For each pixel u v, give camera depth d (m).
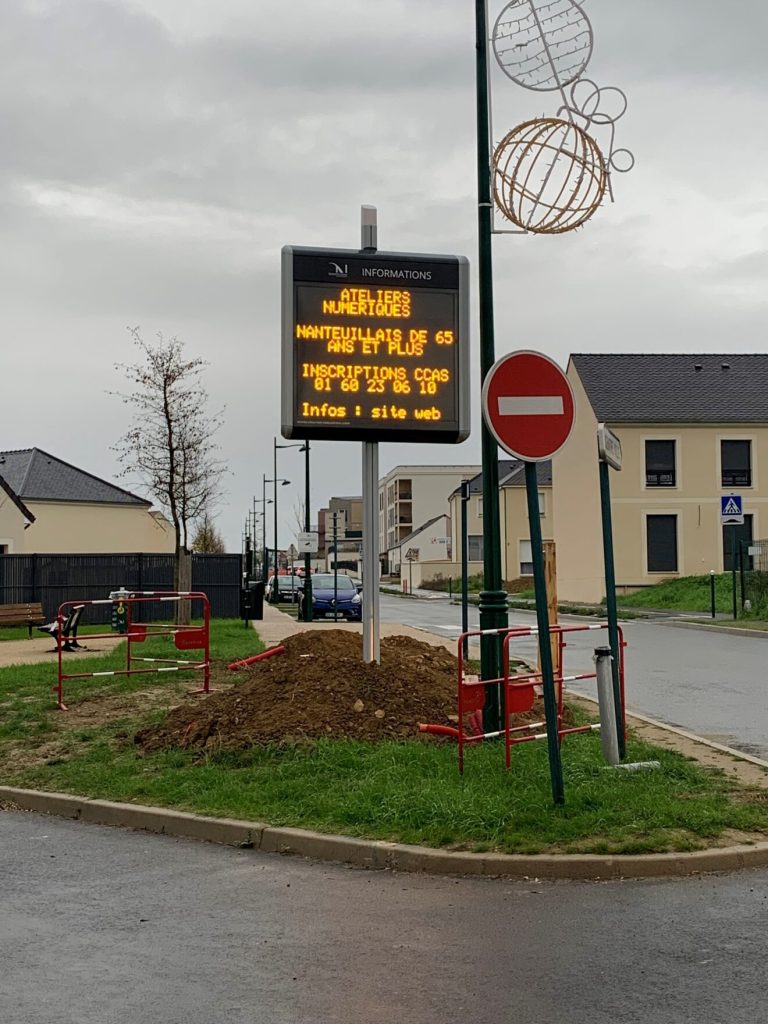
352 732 9.20
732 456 44.62
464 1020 4.27
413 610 42.22
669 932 5.26
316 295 10.79
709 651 21.48
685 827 6.78
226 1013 4.35
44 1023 4.25
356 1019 4.29
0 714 11.80
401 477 100.69
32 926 5.49
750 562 33.16
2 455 59.56
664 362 47.88
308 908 5.75
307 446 33.97
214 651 18.27
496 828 6.73
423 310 10.98
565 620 34.47
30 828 7.76
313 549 32.50
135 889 6.16
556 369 7.37
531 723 9.99
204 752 9.09
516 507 62.50
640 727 11.03
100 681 14.22
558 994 4.52
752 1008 4.35
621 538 43.78
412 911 5.66
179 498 29.20
